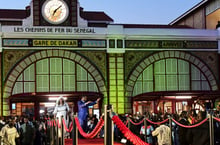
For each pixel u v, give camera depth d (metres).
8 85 32.28
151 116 23.16
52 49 32.84
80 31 33.09
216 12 39.47
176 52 34.31
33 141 22.73
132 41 33.78
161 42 34.16
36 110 31.91
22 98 31.81
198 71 34.81
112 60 33.47
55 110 21.31
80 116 20.16
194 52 34.62
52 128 21.83
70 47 33.06
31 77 32.78
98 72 33.34
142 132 20.33
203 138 11.87
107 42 33.38
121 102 33.34
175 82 34.53
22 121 23.88
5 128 19.78
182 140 12.34
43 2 32.97
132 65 33.81
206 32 34.62
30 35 32.50
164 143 17.30
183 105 34.03
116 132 20.62
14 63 32.47
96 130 12.14
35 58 32.69
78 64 33.31
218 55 34.88
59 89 33.00
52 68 33.03
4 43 32.28
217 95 33.03
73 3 33.31
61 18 33.09
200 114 13.04
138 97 33.09
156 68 34.28
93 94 32.41
